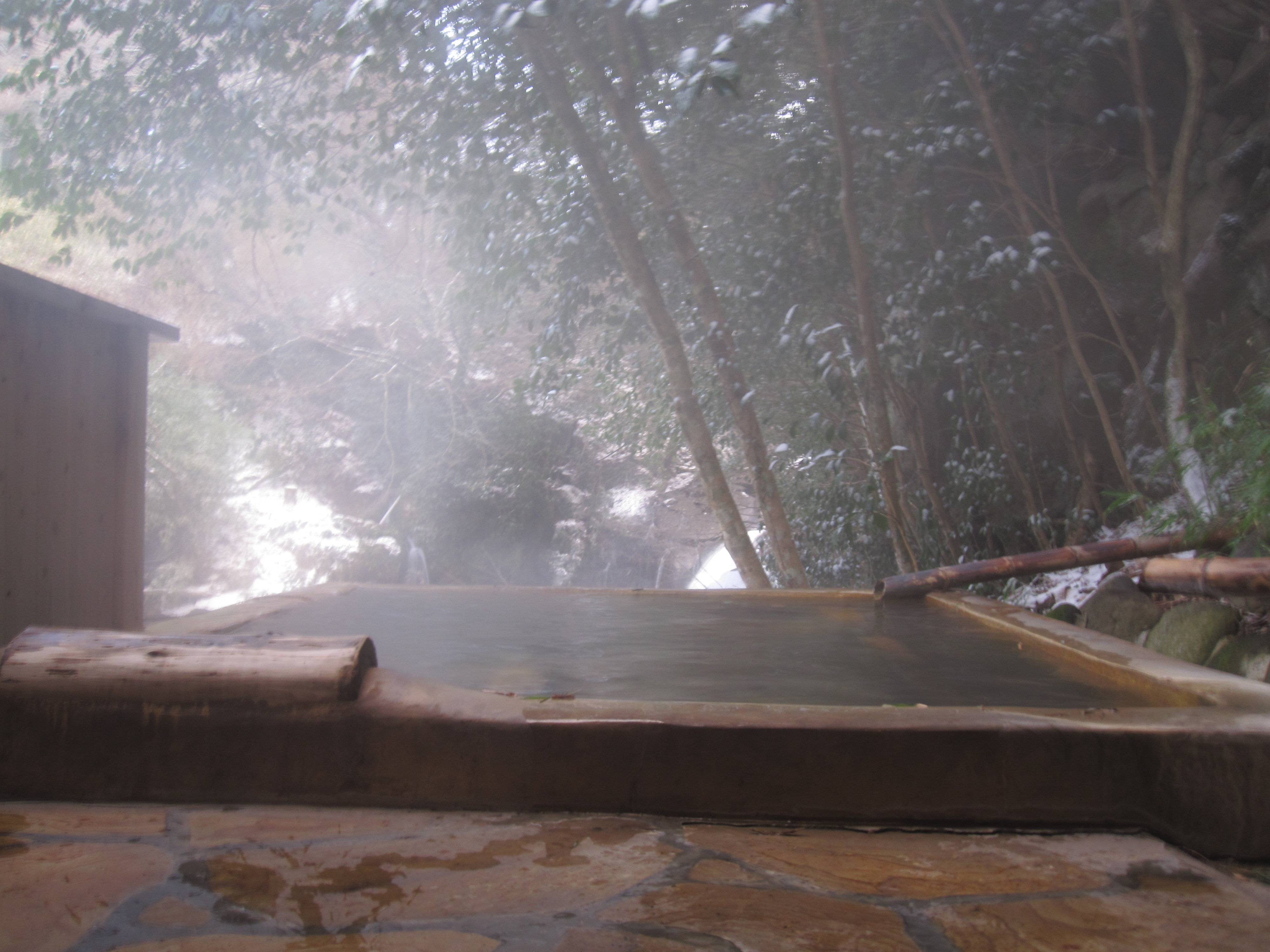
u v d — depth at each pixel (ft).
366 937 3.39
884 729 4.62
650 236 19.65
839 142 14.69
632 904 3.70
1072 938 3.45
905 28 17.37
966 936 3.46
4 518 6.16
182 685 4.79
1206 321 15.94
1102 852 4.31
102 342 7.22
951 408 19.98
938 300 15.47
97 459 7.15
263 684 4.79
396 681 4.98
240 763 4.77
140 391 7.69
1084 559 11.48
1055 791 4.56
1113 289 17.67
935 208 17.93
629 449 28.17
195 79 19.72
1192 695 5.43
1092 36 15.84
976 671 7.09
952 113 15.49
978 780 4.58
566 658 7.80
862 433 20.21
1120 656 6.94
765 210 18.80
